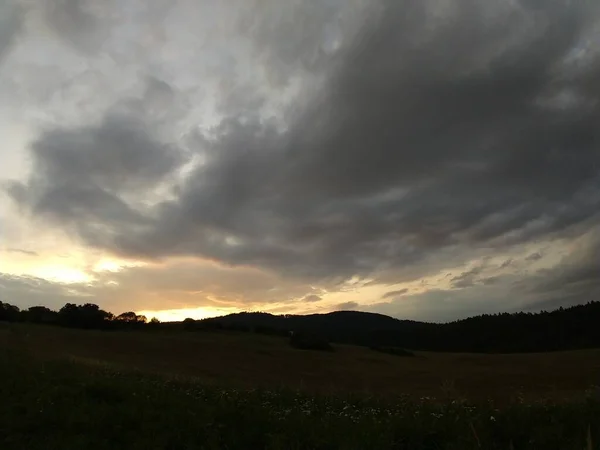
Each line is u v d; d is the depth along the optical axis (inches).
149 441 228.7
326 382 1507.1
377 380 1651.1
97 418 259.8
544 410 259.8
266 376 1608.0
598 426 213.2
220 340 2618.1
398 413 284.4
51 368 451.2
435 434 225.5
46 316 3063.5
